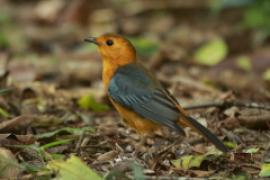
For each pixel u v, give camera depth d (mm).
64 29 22766
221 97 14250
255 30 20516
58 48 20562
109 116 13477
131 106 11367
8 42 20875
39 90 14516
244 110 12703
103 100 14297
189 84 15586
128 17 24016
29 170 9461
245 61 17516
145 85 11359
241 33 20391
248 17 20875
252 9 20938
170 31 22266
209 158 10484
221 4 20359
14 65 17297
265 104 13570
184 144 11492
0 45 20781
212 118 12758
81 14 23531
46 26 23531
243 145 11344
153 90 11211
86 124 12406
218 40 19312
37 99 13977
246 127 12250
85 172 9047
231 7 23203
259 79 16688
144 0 24922
